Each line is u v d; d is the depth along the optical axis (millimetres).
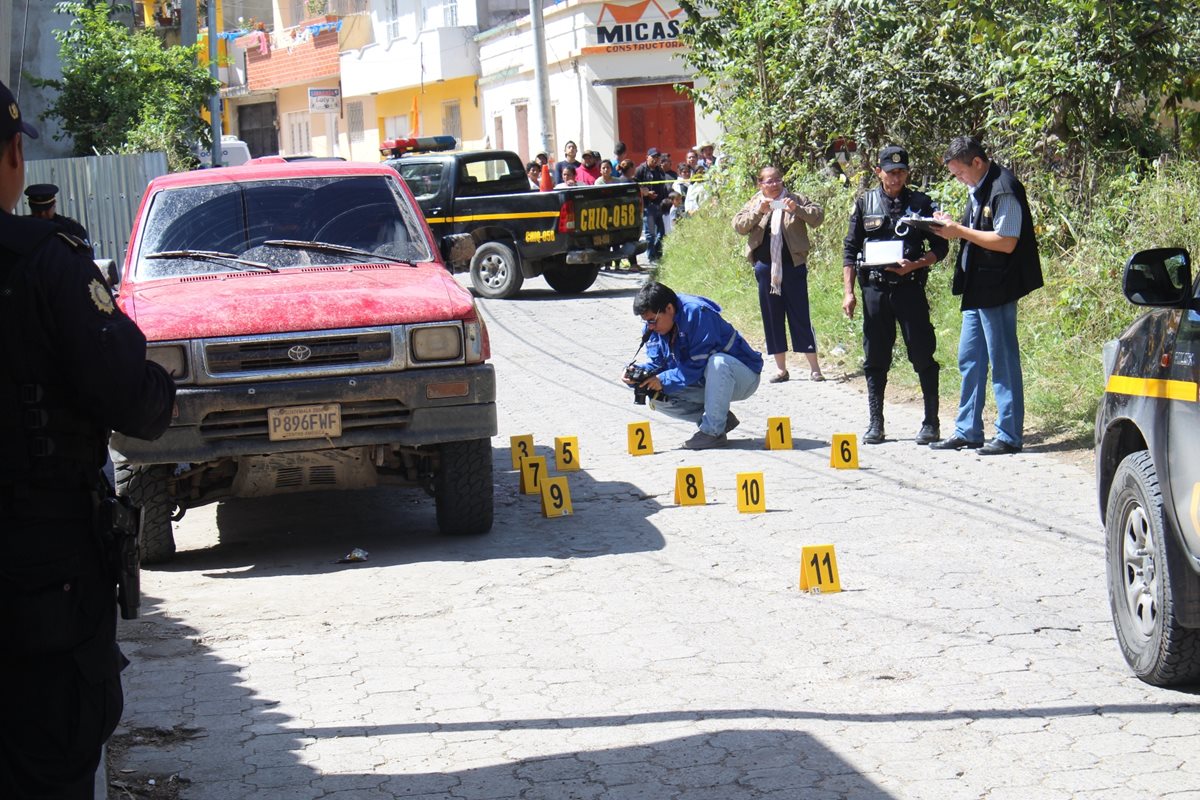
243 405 8023
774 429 11406
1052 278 13875
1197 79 14453
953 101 18344
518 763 5285
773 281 14164
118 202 22016
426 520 9734
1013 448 10789
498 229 23219
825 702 5820
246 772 5281
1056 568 7754
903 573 7727
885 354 11273
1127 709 5660
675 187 27062
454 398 8305
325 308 8227
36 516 3504
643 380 11562
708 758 5273
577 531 9000
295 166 10109
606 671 6285
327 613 7367
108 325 3578
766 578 7719
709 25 21406
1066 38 14320
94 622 3596
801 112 19578
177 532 9766
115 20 28469
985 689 5918
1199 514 5320
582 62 36406
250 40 58219
